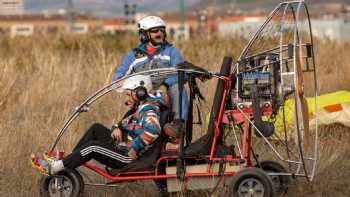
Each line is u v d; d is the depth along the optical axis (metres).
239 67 19.05
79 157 19.20
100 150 19.25
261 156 23.53
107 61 40.44
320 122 27.20
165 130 19.31
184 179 19.31
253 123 18.84
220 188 19.31
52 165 19.12
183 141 19.23
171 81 21.58
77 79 35.41
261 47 20.58
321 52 49.84
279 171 20.16
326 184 21.38
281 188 20.36
